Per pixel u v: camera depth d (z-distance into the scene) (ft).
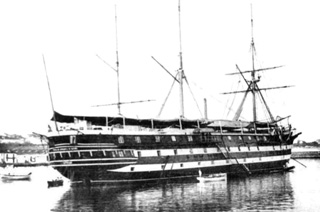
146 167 172.55
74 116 169.37
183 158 186.70
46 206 127.75
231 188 161.38
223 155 205.98
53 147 164.96
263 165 232.12
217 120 216.95
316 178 201.57
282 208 116.16
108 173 163.22
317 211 111.65
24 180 233.55
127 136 169.27
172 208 118.11
